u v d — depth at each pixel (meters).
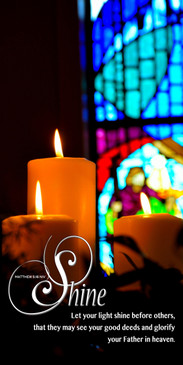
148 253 0.77
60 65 1.18
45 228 0.75
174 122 1.22
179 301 0.74
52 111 1.17
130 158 1.20
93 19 1.26
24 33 1.19
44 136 1.16
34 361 0.72
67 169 0.85
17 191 1.14
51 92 1.17
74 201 0.85
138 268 0.77
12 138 1.16
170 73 1.23
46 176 0.85
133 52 1.25
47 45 1.19
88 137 1.20
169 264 0.77
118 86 1.24
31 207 0.86
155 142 1.21
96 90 1.24
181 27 1.24
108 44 1.25
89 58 1.25
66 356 0.72
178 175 1.18
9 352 0.72
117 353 0.72
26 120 1.17
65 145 1.15
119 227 0.79
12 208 1.13
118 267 0.79
